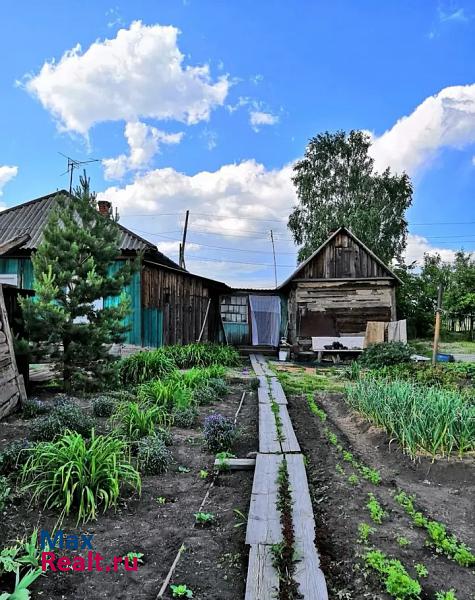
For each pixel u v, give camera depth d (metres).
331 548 2.93
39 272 7.27
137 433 5.00
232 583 2.60
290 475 4.10
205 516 3.32
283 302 19.98
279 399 7.96
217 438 4.96
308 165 30.00
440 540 3.02
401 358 12.85
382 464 4.83
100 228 7.84
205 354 12.60
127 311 7.88
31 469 3.58
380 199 28.22
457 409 5.16
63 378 7.57
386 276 17.55
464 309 27.23
